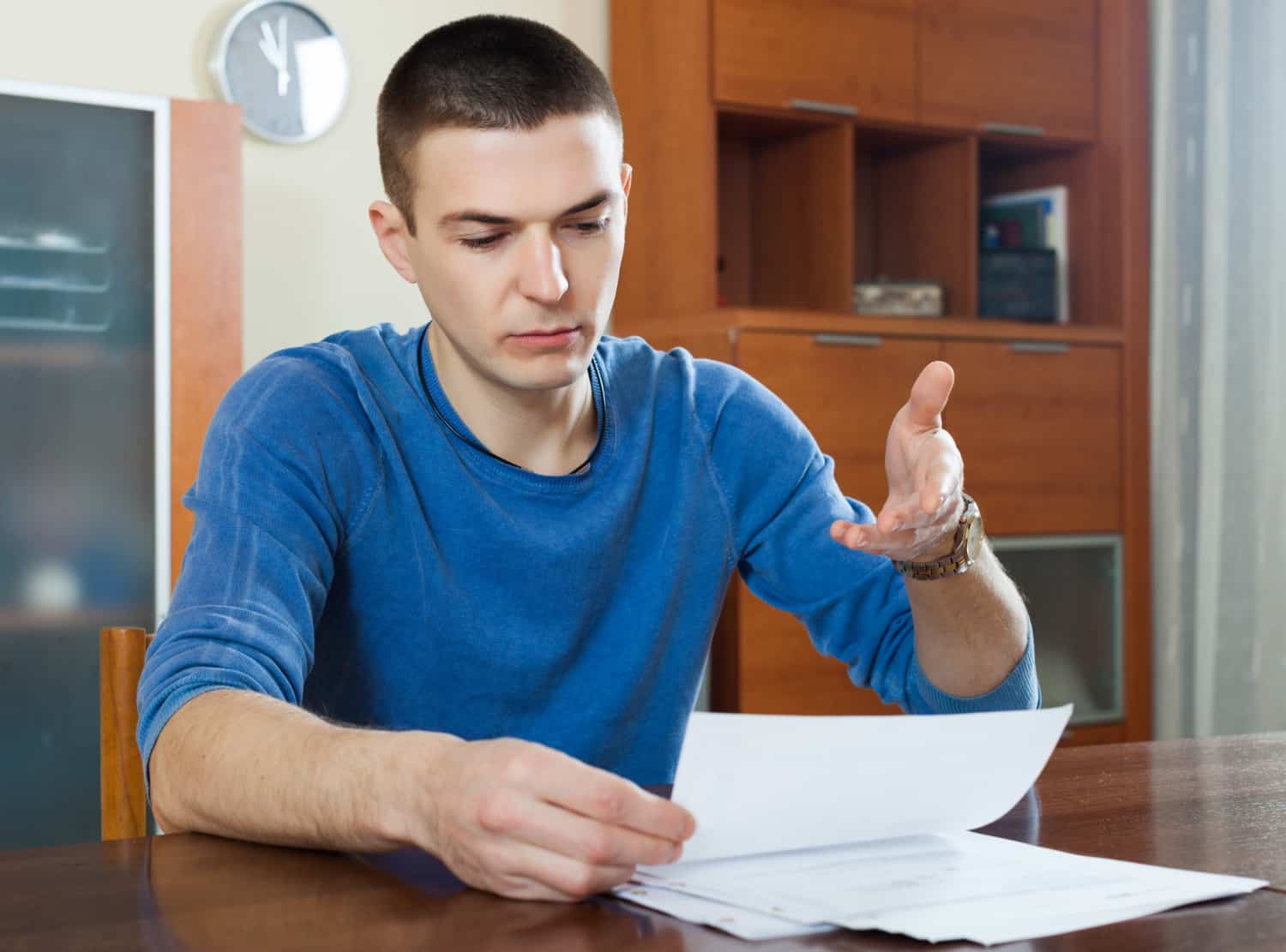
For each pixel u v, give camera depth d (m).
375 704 1.21
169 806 0.86
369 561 1.18
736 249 3.48
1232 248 3.35
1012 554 3.31
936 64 3.30
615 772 1.27
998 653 1.08
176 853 0.80
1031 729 0.77
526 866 0.67
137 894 0.71
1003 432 3.27
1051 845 0.81
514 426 1.20
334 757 0.77
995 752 0.77
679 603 1.32
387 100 1.08
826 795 0.75
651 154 3.19
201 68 2.86
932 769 0.76
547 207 1.00
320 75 2.95
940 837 0.81
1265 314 3.30
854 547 0.90
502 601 1.21
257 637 0.95
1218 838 0.82
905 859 0.75
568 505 1.22
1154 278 3.48
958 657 1.09
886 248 3.63
